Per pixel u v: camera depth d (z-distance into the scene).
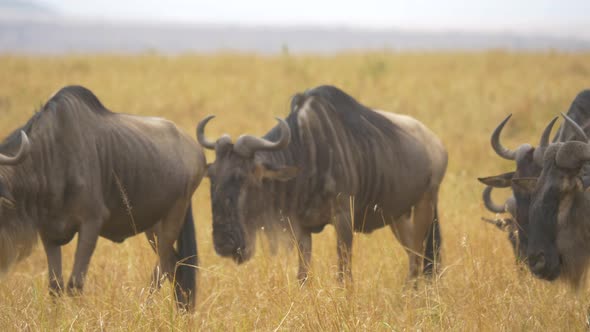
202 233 28.47
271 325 17.77
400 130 24.80
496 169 38.34
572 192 17.50
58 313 18.61
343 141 22.69
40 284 21.84
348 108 23.61
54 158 19.53
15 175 18.98
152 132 22.09
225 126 50.88
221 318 18.92
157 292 19.64
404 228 25.91
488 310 18.48
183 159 22.67
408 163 24.33
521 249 19.22
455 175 36.28
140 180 21.11
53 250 20.19
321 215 22.52
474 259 20.86
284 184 22.09
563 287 20.06
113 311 18.42
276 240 22.30
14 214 19.09
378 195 23.58
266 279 20.69
